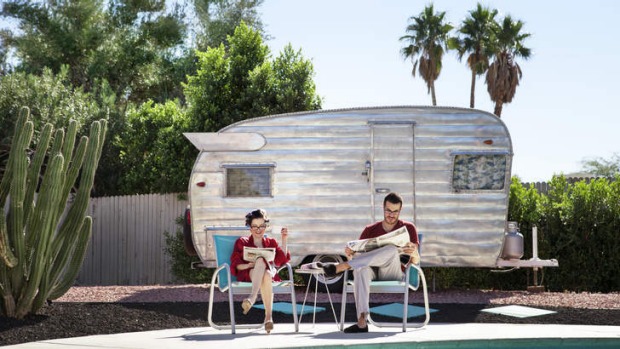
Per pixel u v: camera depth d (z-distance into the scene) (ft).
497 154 31.94
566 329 20.35
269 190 32.32
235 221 32.30
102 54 82.79
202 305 26.23
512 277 37.58
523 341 18.30
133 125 54.90
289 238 32.19
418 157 32.12
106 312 23.36
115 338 19.20
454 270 37.40
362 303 20.47
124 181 53.26
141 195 46.91
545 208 37.81
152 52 87.04
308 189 32.30
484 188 31.99
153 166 51.03
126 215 47.60
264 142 32.40
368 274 20.77
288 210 32.27
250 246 21.89
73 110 54.13
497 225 31.91
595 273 36.88
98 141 23.59
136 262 46.85
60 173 21.99
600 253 37.04
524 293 31.89
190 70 87.30
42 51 82.79
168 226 45.65
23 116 21.52
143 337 19.42
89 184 23.52
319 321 23.70
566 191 39.52
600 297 29.22
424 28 103.60
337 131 32.35
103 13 87.92
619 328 20.61
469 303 28.02
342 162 32.30
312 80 47.42
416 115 32.24
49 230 22.17
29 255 22.30
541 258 37.40
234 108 47.21
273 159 32.42
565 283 37.40
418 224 31.96
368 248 21.25
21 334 20.01
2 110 52.60
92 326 21.34
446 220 31.94
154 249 46.06
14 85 54.49
